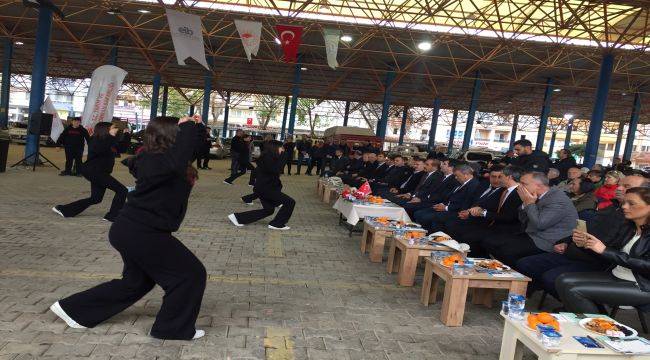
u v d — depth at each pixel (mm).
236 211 8766
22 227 6070
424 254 4879
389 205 7254
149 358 2889
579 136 57438
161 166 2842
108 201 8648
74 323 3191
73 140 11898
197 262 3170
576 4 16734
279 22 18078
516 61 22391
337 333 3531
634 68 21172
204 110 24438
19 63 30969
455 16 18781
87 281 4223
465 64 23984
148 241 2924
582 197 6512
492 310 4387
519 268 4562
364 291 4629
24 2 12086
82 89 44594
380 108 41906
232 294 4219
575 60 20984
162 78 31094
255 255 5688
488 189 6297
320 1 17922
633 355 2598
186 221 7434
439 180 7977
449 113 52375
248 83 31938
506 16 16719
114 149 6828
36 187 9727
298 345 3264
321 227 7934
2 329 3121
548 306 4648
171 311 3119
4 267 4438
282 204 7367
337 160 15375
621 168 9297
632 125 27062
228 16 18219
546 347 2553
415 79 27844
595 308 3529
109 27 19781
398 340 3500
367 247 6621
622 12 15422
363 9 17234
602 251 3531
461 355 3324
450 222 6324
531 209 4816
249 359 2988
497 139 62375
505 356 2994
